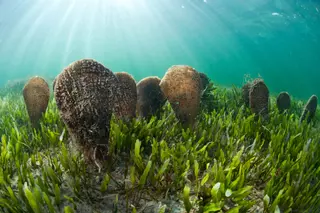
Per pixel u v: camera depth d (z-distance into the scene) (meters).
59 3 10.76
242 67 26.19
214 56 22.73
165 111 1.24
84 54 19.48
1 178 0.63
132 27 14.68
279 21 10.79
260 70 26.03
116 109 0.97
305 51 17.78
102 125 0.65
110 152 0.70
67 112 0.65
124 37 16.97
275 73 26.25
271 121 1.17
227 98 1.84
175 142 0.91
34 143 0.90
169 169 0.70
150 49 20.81
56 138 0.88
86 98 0.64
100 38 17.09
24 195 0.59
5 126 1.20
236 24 12.12
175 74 0.95
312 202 0.64
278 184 0.68
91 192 0.64
